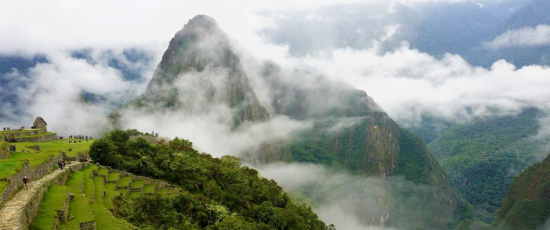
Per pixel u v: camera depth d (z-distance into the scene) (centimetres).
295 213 8481
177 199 5612
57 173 4356
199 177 7738
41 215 3006
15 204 2805
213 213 5897
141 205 4881
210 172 8444
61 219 3130
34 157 4416
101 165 6419
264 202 7875
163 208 5138
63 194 3531
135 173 6931
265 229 6744
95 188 4803
